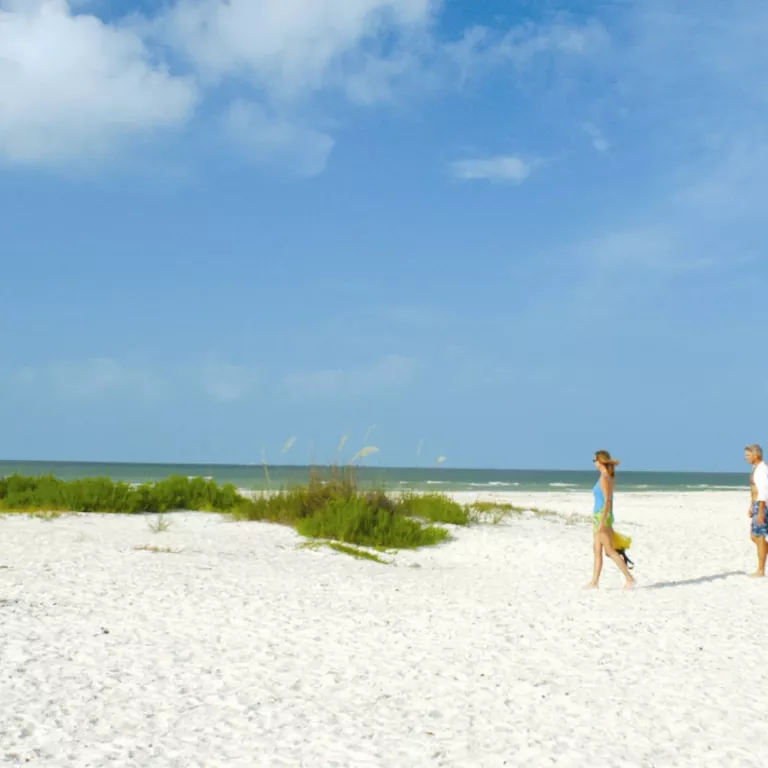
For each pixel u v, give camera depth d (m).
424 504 18.38
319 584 10.60
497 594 10.43
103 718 5.46
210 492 20.14
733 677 6.73
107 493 18.95
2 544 13.01
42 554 12.05
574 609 9.43
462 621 8.65
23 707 5.55
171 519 17.53
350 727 5.45
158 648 7.15
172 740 5.14
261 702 5.89
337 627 8.16
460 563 13.67
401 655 7.23
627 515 25.00
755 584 11.66
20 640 7.11
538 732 5.45
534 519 20.34
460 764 4.89
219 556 12.57
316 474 18.09
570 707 5.94
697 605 9.85
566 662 7.11
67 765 4.69
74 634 7.45
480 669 6.85
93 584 9.78
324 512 16.30
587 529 18.81
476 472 146.00
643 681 6.58
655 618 8.97
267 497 18.55
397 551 14.55
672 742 5.29
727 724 5.63
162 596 9.26
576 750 5.13
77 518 17.20
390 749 5.09
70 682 6.12
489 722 5.62
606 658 7.25
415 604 9.54
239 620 8.27
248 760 4.85
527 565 13.52
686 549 16.00
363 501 16.47
